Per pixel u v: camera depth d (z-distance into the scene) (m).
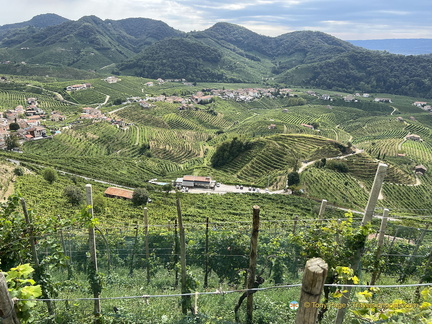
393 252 15.73
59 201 43.56
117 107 173.00
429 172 94.31
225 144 98.75
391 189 79.75
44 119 139.00
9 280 4.60
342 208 63.97
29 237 8.40
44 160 76.62
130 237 16.52
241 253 13.96
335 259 8.40
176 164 108.50
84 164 83.12
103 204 45.09
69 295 11.08
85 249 15.80
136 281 13.43
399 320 4.38
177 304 10.62
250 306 8.77
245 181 84.50
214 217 45.34
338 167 86.62
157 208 50.00
